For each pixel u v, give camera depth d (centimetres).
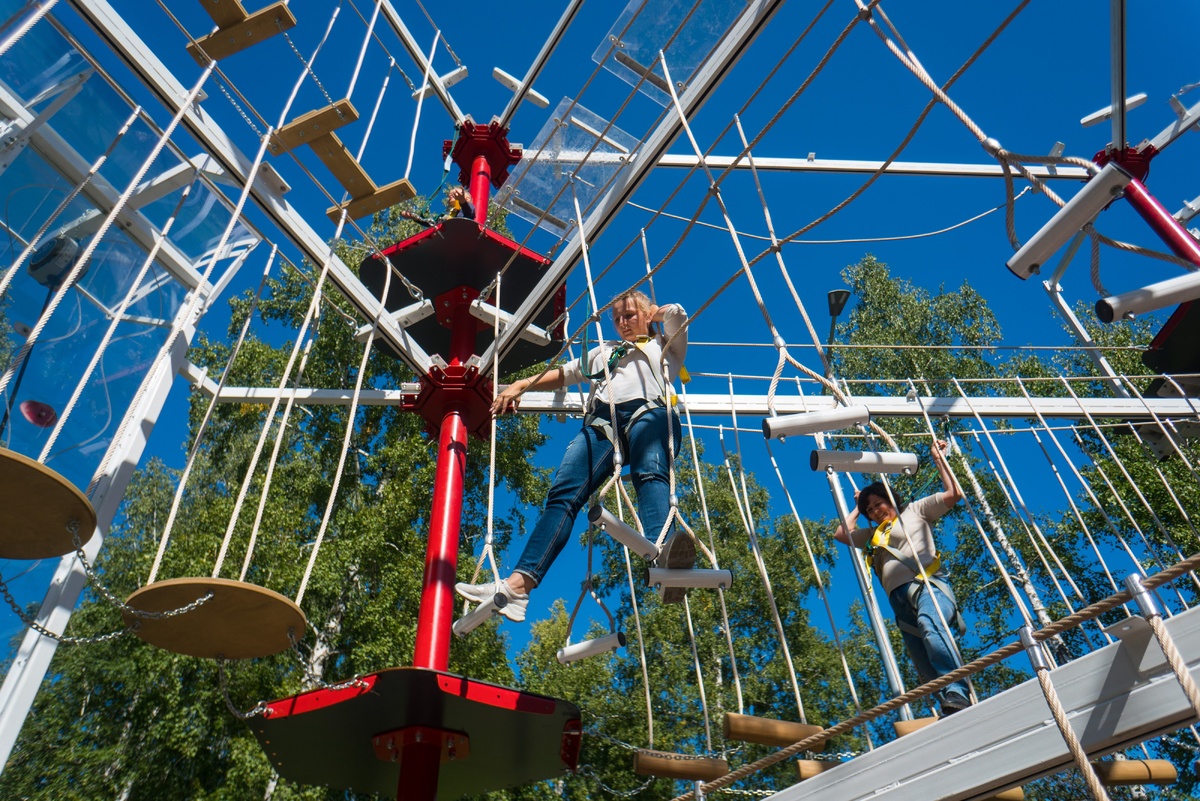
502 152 629
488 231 527
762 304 290
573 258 402
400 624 1104
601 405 332
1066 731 211
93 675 1180
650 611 1291
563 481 317
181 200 370
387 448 1309
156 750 1052
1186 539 922
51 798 1034
